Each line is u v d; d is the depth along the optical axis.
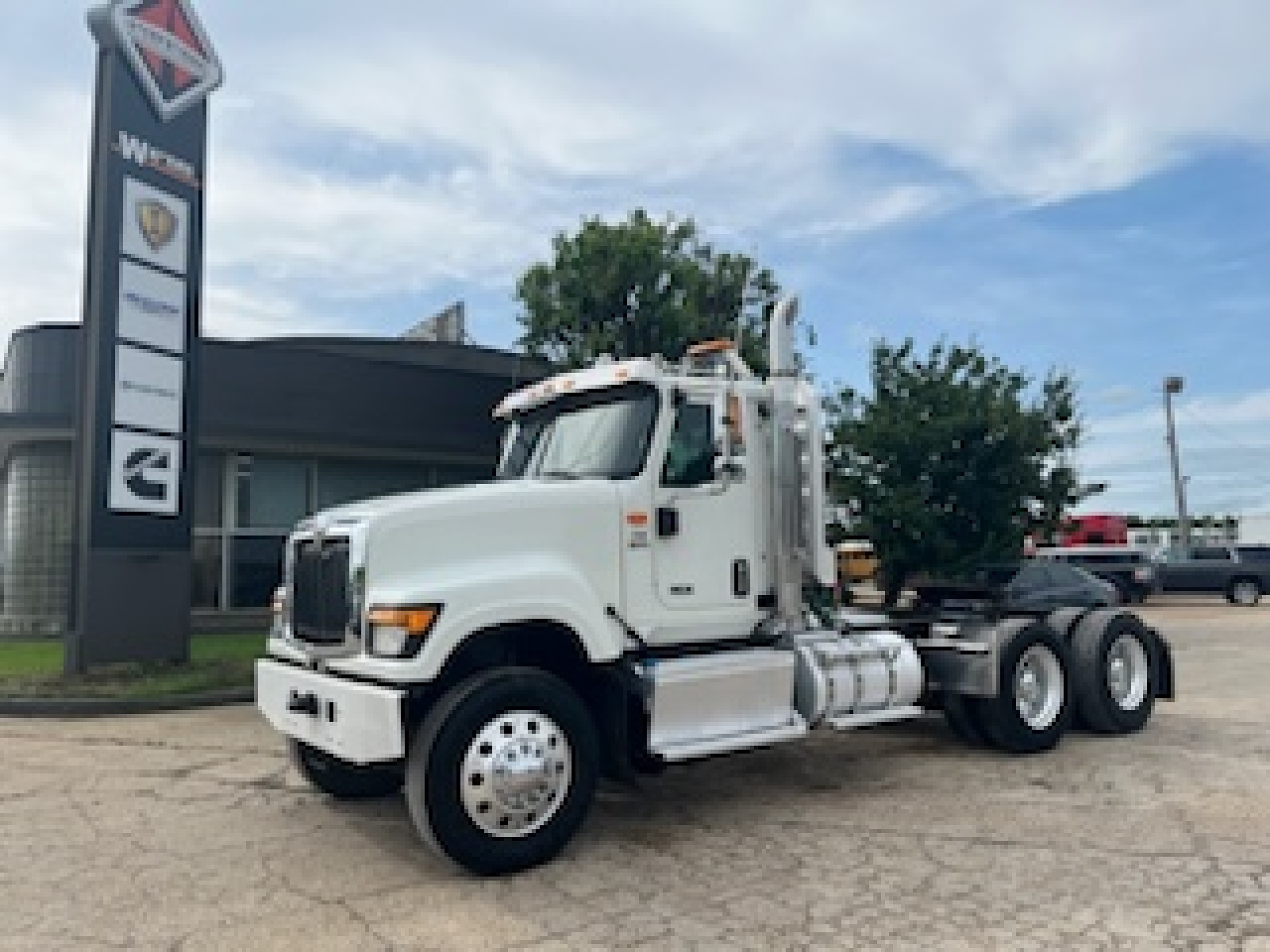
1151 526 53.66
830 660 6.96
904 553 17.17
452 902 4.80
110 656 11.91
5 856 5.57
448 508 5.52
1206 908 4.58
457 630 5.16
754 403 6.89
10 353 17.77
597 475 6.36
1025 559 17.58
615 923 4.51
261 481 18.58
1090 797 6.57
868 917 4.54
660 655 6.25
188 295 12.88
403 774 6.20
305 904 4.79
